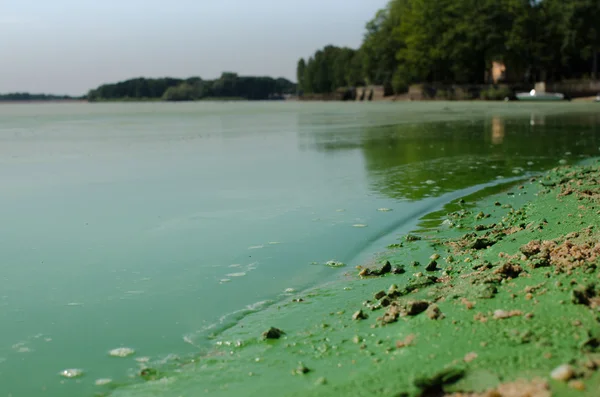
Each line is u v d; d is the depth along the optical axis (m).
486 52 74.88
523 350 3.53
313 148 16.88
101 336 4.61
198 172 12.23
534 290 4.45
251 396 3.56
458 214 8.30
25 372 4.06
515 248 6.26
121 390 3.81
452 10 77.12
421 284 5.38
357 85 119.56
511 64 74.94
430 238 7.17
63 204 9.15
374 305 4.97
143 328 4.76
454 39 76.56
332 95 128.38
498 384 3.20
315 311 4.97
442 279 5.57
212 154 15.44
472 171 12.22
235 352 4.28
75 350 4.38
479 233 7.25
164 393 3.72
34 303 5.28
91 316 5.00
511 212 8.23
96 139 20.88
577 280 4.47
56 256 6.59
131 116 45.28
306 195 9.73
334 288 5.55
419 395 3.32
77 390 3.82
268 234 7.42
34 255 6.63
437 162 13.58
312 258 6.49
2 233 7.51
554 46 74.56
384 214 8.42
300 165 13.20
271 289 5.58
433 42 80.75
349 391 3.44
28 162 13.99
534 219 7.54
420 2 80.88
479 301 4.46
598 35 71.44
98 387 3.85
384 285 5.55
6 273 6.05
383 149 16.50
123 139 20.83
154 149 16.88
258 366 3.99
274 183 10.85
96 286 5.70
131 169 12.71
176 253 6.68
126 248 6.88
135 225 7.89
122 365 4.15
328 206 8.93
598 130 22.84
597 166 11.86
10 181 11.23
